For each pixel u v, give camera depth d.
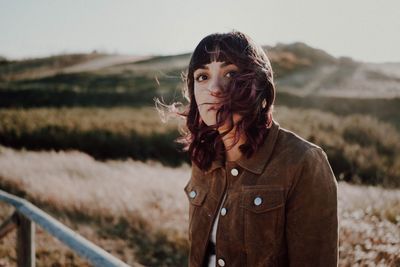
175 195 8.08
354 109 23.42
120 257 5.79
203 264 1.40
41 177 9.27
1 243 5.72
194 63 1.25
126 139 17.84
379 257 3.78
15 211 3.29
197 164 1.39
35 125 20.25
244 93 1.15
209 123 1.22
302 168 1.17
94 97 29.14
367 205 5.93
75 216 7.12
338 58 40.78
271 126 1.27
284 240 1.21
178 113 1.47
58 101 28.48
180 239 6.24
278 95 26.58
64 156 12.27
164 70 37.59
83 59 51.75
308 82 32.50
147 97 28.16
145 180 9.42
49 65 47.97
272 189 1.20
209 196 1.38
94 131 19.06
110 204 7.40
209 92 1.19
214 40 1.21
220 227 1.31
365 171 13.12
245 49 1.19
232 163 1.30
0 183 8.73
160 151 16.88
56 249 5.73
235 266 1.27
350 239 4.30
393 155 15.17
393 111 22.45
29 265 3.20
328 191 1.16
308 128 17.72
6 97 29.23
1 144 17.94
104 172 10.52
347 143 15.84
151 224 6.68
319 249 1.15
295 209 1.17
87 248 2.06
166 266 5.59
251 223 1.22
